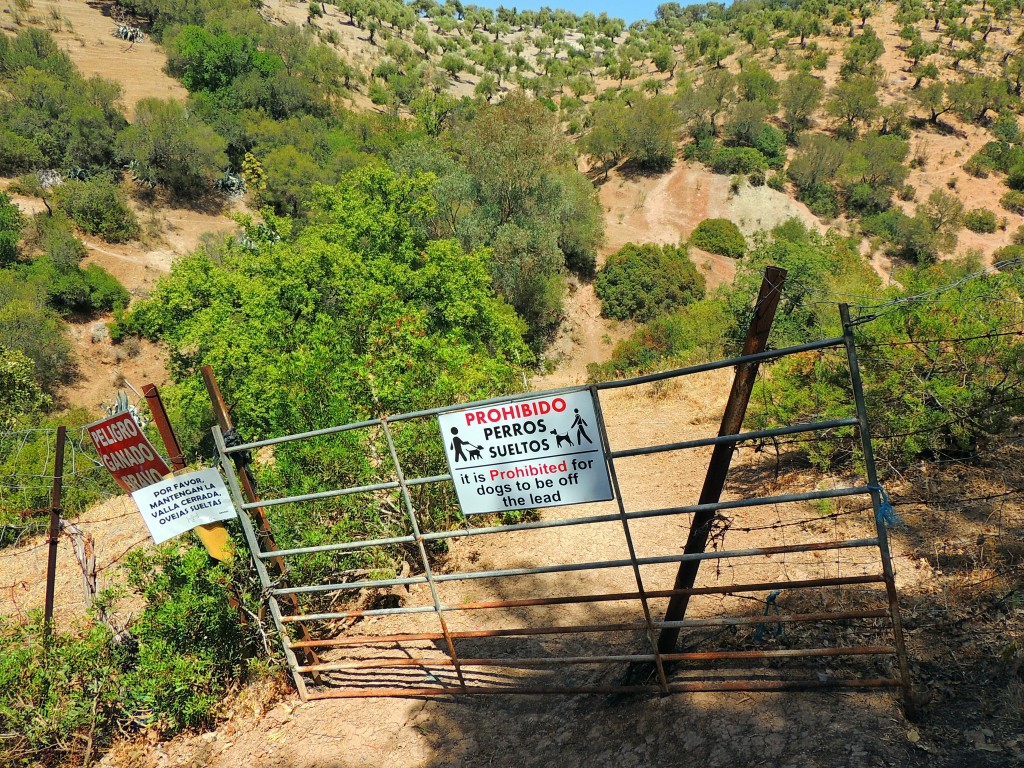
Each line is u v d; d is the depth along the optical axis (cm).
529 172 4794
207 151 6356
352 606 662
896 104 10650
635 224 7475
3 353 1842
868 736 357
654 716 420
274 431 738
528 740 437
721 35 17012
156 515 494
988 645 406
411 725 478
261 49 10088
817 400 773
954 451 684
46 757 510
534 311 5072
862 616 376
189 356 2455
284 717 517
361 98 10744
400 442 665
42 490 1341
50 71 7194
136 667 554
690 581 434
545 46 18825
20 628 571
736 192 7819
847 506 662
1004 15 15650
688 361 1811
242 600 545
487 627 593
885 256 7550
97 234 5569
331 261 2003
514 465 423
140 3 10419
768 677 425
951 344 676
